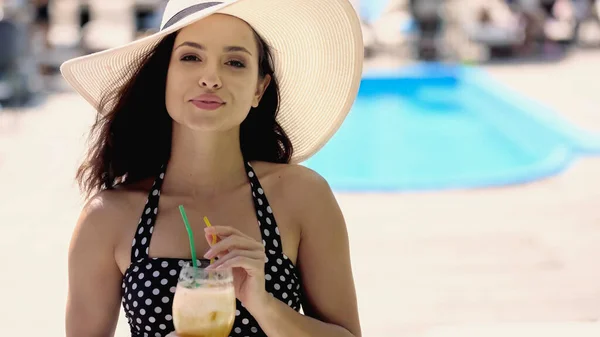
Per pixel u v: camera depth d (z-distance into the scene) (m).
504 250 5.88
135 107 2.53
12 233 6.42
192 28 2.29
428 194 7.59
